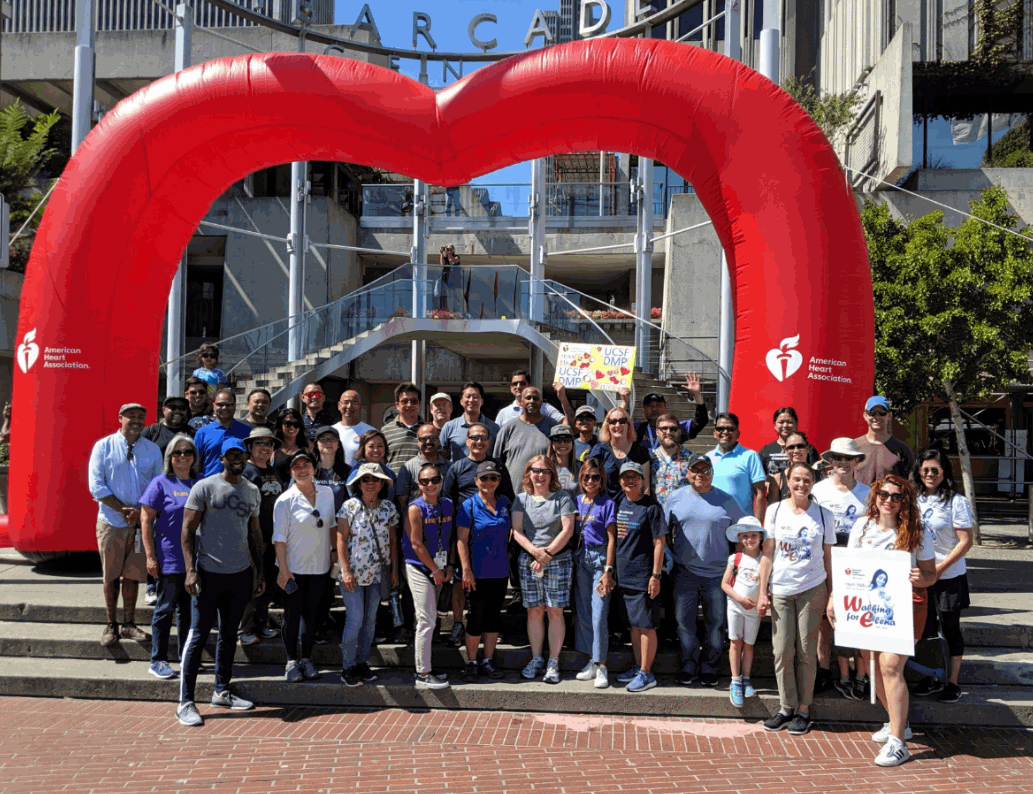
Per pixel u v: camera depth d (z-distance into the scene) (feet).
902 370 42.01
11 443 28.45
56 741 17.66
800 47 98.48
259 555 20.31
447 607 23.36
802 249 24.82
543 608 21.01
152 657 20.77
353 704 20.04
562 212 79.15
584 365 31.53
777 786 15.57
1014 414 64.13
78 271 27.53
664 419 22.43
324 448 22.38
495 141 26.61
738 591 19.31
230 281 79.77
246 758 16.78
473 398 24.53
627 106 25.67
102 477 22.34
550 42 49.96
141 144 27.30
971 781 15.89
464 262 82.28
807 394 24.66
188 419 25.26
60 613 24.17
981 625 22.53
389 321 48.62
